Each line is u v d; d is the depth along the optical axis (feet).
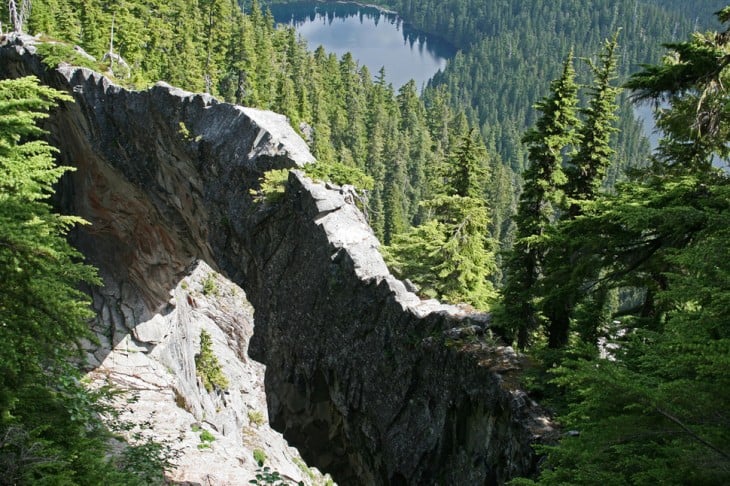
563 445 38.47
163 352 177.27
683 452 31.96
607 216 49.73
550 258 60.80
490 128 532.32
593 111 77.05
